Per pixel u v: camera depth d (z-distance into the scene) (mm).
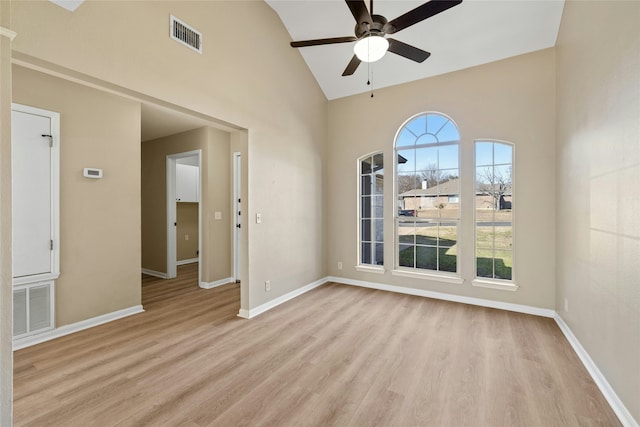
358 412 1670
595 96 1981
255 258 3217
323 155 4527
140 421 1587
